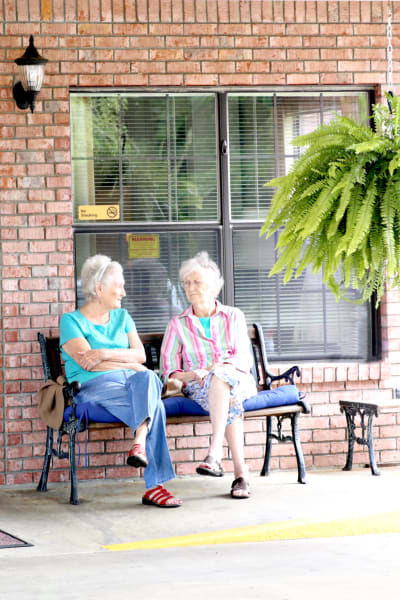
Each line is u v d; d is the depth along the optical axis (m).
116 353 6.48
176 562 4.75
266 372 7.13
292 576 4.33
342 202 3.95
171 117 7.28
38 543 5.30
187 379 6.57
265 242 7.41
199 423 7.18
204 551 5.05
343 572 4.39
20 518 5.92
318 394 7.36
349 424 7.23
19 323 6.97
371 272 4.24
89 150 7.19
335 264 4.10
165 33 7.16
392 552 4.88
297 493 6.44
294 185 4.23
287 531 5.43
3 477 6.92
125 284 7.25
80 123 7.18
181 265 6.96
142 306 7.27
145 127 7.26
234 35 7.25
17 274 6.98
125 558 4.89
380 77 7.43
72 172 7.17
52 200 7.02
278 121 7.41
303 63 7.34
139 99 7.25
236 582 4.22
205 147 7.32
